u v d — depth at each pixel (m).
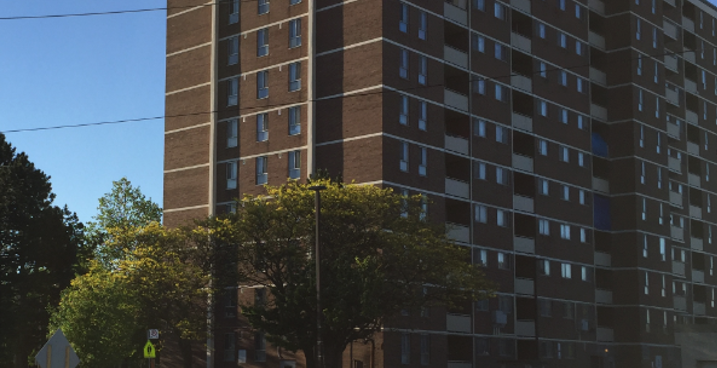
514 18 77.62
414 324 63.09
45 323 75.75
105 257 78.75
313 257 54.09
